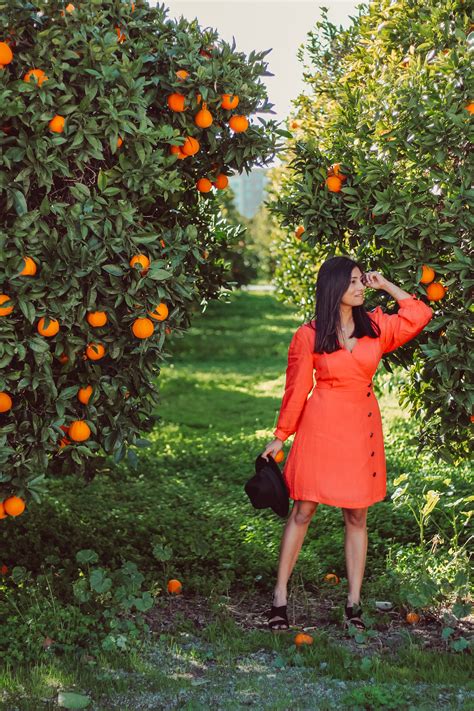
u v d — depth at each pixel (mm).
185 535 6000
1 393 3828
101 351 3986
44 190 4016
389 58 4805
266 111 4340
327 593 4918
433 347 4211
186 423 11258
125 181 3916
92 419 4094
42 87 3652
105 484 7711
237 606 4777
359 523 4426
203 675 3859
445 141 4121
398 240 4195
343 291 4172
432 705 3506
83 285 3822
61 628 4160
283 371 16656
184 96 4059
